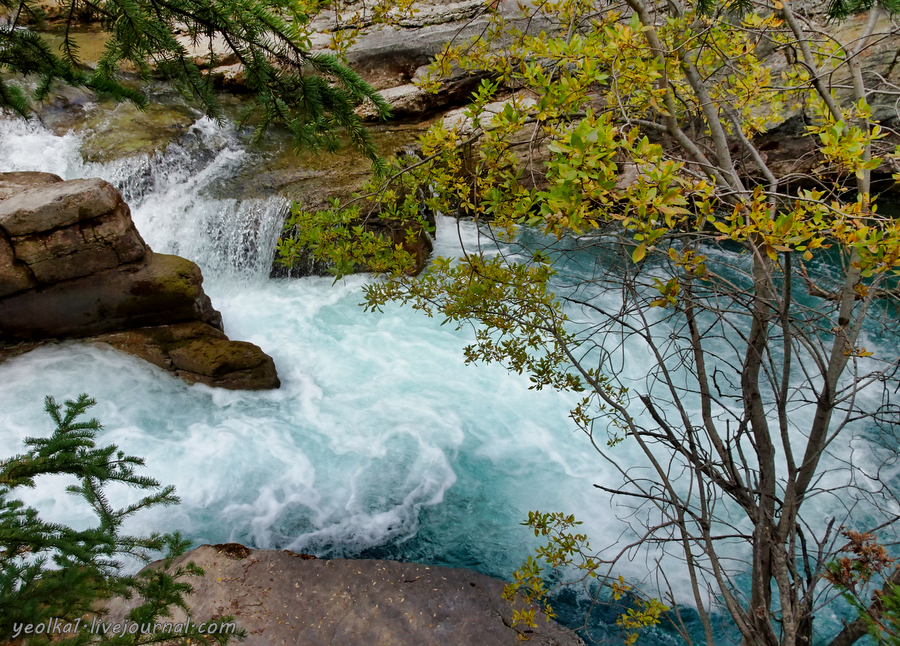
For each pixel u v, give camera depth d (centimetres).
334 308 1018
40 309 755
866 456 665
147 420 725
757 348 298
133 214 1061
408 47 1316
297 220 380
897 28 326
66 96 1185
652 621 305
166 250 1052
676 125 296
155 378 775
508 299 338
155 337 799
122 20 338
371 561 511
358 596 477
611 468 696
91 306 777
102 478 265
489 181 328
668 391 797
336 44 381
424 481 680
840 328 275
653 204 213
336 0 385
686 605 529
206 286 1057
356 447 728
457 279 350
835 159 271
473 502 655
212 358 783
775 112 453
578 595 538
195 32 367
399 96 1284
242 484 665
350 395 821
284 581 488
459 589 491
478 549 602
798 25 350
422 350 918
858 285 272
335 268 383
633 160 232
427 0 1325
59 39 1183
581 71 273
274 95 398
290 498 652
